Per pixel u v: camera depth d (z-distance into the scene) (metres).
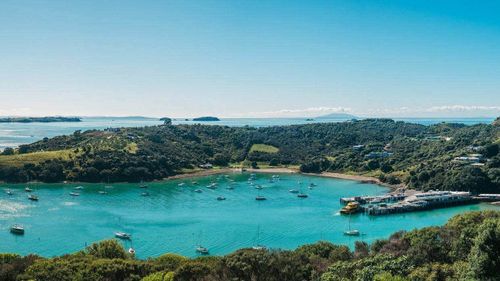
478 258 69.94
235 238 179.12
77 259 94.12
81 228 188.88
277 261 82.62
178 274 81.50
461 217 109.81
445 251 86.81
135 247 164.62
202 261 96.00
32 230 183.88
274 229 194.38
